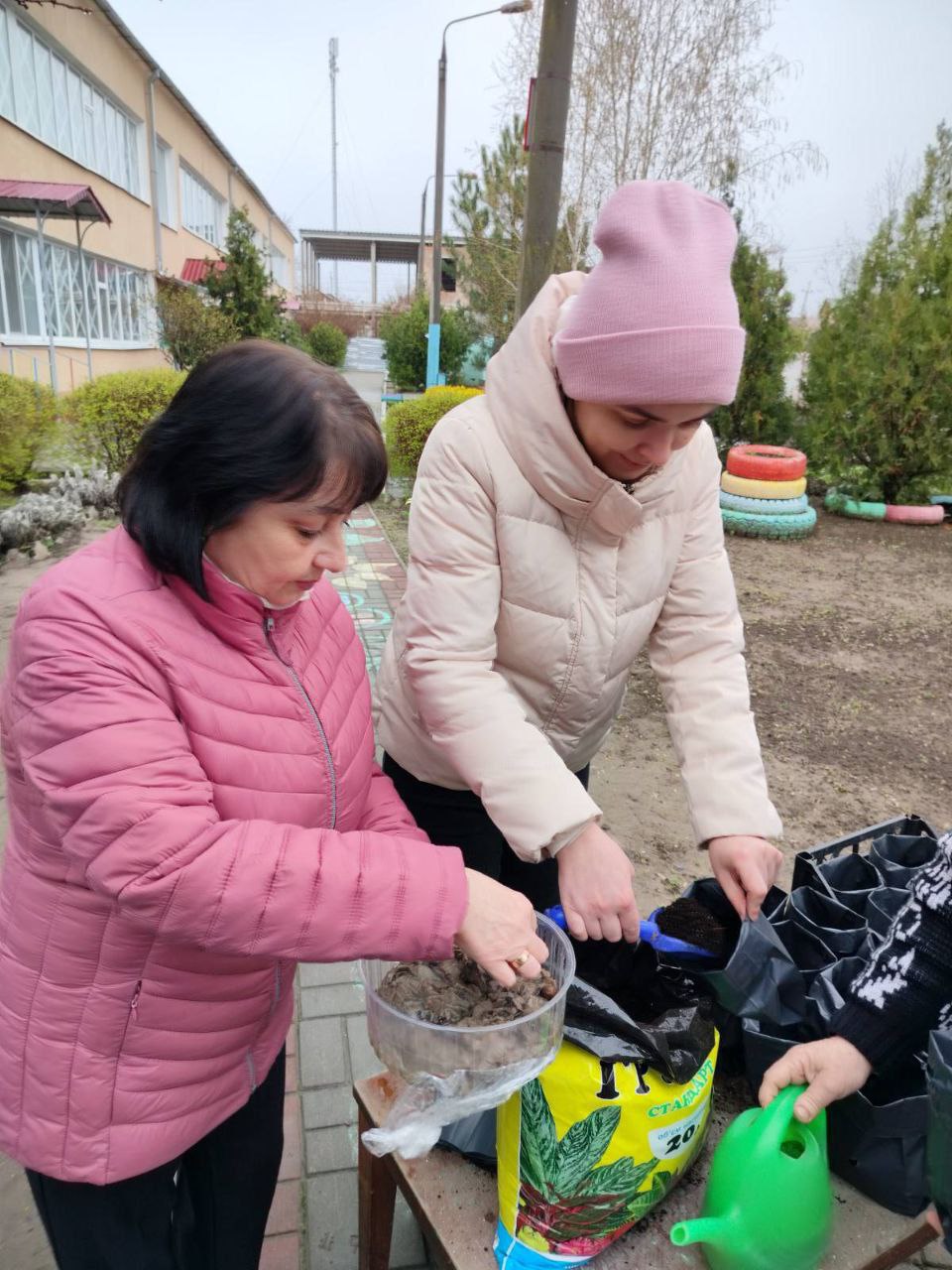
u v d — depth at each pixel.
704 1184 1.24
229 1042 1.17
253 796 1.06
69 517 7.34
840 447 9.90
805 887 1.75
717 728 1.44
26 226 13.78
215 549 0.99
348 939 0.95
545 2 4.12
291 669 1.11
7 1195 1.91
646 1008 1.25
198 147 23.67
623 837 3.47
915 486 9.82
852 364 9.73
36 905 1.03
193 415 0.90
